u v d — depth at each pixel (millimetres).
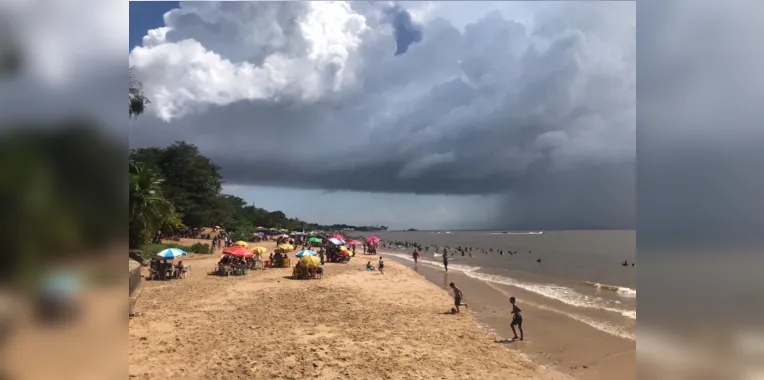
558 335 15500
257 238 73688
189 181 65062
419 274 35406
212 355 11102
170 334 12773
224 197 79438
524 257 61656
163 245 41281
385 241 118375
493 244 110000
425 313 18328
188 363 10398
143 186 27156
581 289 27719
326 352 11891
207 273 27734
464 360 12109
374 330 14695
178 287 21875
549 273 38625
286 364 10758
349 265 37594
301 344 12484
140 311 15695
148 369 9812
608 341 14719
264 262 33812
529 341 14672
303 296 20562
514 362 12305
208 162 68188
